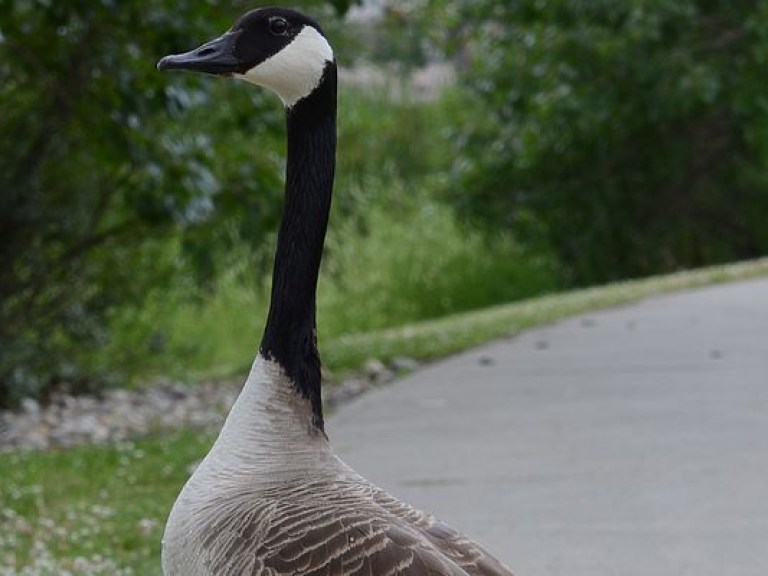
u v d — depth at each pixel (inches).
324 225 230.1
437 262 1379.2
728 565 327.9
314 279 227.1
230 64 228.2
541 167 1358.3
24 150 710.5
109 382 774.5
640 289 987.3
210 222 739.4
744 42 1301.7
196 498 211.5
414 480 419.8
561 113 1278.3
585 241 1368.1
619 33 1254.3
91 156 685.3
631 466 427.2
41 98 682.2
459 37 1393.9
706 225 1455.5
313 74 228.8
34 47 593.9
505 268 1382.9
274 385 219.9
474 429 496.4
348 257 1284.4
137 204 604.1
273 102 698.8
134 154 579.8
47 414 687.7
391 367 705.6
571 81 1280.8
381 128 1178.0
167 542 209.5
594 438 470.0
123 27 571.8
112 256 762.2
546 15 1280.8
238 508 202.2
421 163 1498.5
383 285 1316.4
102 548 369.1
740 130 1357.0
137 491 448.1
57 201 724.7
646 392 553.9
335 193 938.7
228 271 942.4
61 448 563.5
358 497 203.6
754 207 1427.2
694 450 446.0
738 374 584.7
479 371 636.1
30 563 354.0
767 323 744.3
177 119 586.9
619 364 629.0
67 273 740.7
